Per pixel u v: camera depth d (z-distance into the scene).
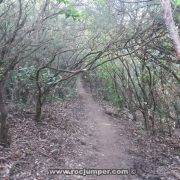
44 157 11.08
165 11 4.69
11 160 10.05
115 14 13.70
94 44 15.05
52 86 14.73
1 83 10.59
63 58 19.91
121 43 12.80
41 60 15.05
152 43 12.71
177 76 14.98
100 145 14.28
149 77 16.56
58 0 9.41
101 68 26.53
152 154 13.45
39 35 13.59
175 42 4.62
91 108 25.75
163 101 17.22
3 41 10.73
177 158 13.02
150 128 17.86
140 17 12.31
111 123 19.67
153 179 10.73
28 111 16.53
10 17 11.41
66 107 23.42
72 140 13.89
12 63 10.52
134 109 20.98
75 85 33.50
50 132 14.19
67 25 17.19
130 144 14.74
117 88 23.27
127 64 18.38
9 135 11.39
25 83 17.00
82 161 11.73
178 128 18.97
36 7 13.95
